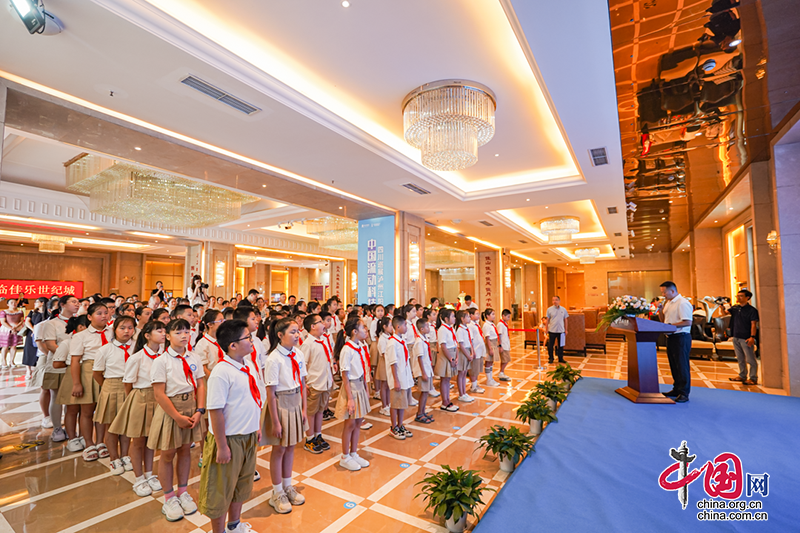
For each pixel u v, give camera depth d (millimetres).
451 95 3910
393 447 3893
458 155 4102
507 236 12250
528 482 2832
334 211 8297
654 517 2363
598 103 4020
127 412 3006
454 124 4020
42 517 2693
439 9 2980
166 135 4465
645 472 2945
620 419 4145
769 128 4895
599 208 8516
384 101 4418
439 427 4480
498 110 4586
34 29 2496
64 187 8273
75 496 2973
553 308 8180
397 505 2826
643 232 11836
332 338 5754
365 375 3586
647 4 2656
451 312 5234
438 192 7113
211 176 5824
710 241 10844
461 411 5090
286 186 6352
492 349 6586
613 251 16125
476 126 4082
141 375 3016
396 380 4066
